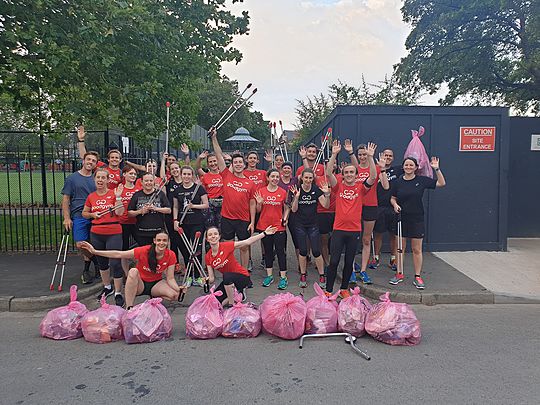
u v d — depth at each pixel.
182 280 7.35
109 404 3.64
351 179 6.24
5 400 3.71
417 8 15.47
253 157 8.25
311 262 8.74
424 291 6.64
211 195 8.40
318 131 13.77
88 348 4.80
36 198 19.73
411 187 6.78
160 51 9.95
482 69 15.95
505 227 9.28
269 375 4.16
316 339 5.07
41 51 7.66
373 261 7.95
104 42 8.18
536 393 3.81
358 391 3.85
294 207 7.04
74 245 9.24
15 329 5.40
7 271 7.56
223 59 11.23
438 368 4.30
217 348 4.81
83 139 7.41
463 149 9.17
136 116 10.69
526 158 10.82
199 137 28.20
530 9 13.38
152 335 4.95
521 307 6.37
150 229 6.51
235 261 5.99
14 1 7.89
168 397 3.75
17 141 14.76
